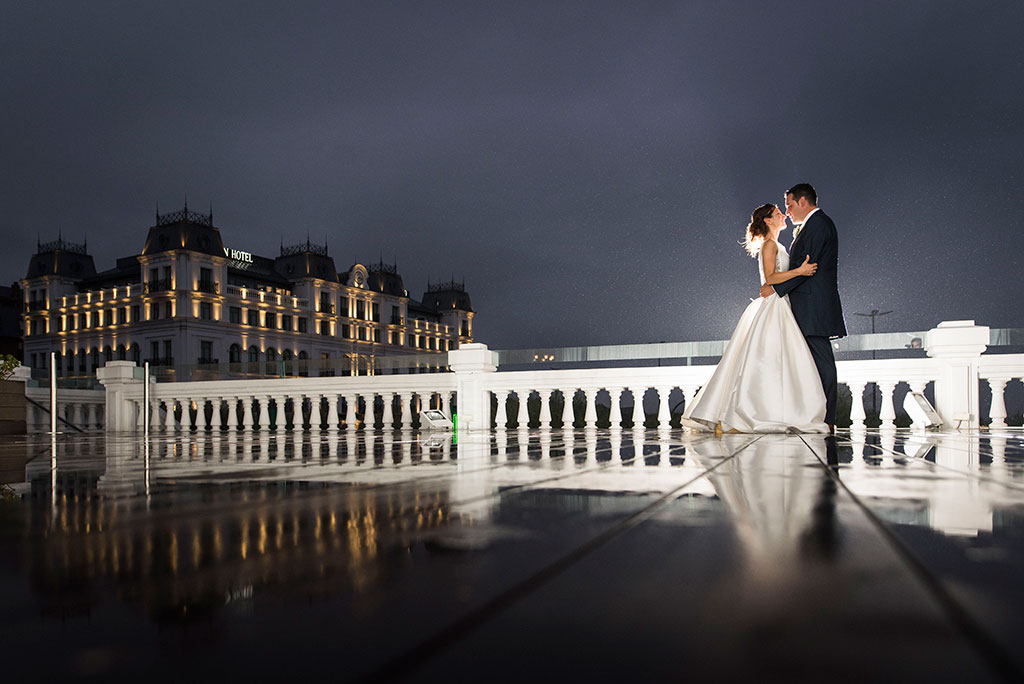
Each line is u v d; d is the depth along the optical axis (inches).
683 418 240.1
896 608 27.9
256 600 29.9
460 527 50.3
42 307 3218.5
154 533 48.7
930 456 127.5
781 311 230.2
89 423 660.7
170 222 2874.0
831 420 236.2
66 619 27.0
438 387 469.7
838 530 46.8
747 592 30.5
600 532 47.2
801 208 234.8
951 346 362.9
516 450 168.9
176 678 20.6
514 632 25.2
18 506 66.1
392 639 24.4
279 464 129.0
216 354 2893.7
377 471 107.8
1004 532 45.8
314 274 3412.9
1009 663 21.7
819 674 20.7
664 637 24.4
